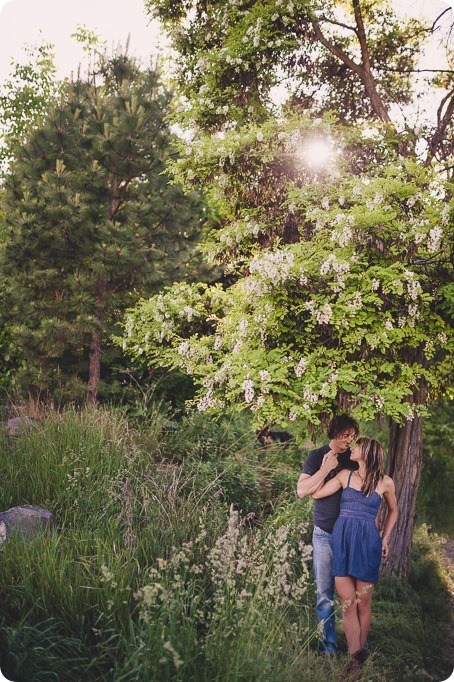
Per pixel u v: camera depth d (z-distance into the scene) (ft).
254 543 14.10
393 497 13.50
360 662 12.36
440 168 19.75
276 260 15.11
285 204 18.57
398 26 23.61
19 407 23.94
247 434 23.65
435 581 19.15
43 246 24.86
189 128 21.85
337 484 13.29
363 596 12.80
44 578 11.64
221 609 10.94
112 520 14.29
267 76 21.76
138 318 20.49
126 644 10.37
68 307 24.94
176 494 15.75
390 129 20.48
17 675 10.14
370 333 15.16
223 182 19.44
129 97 25.39
